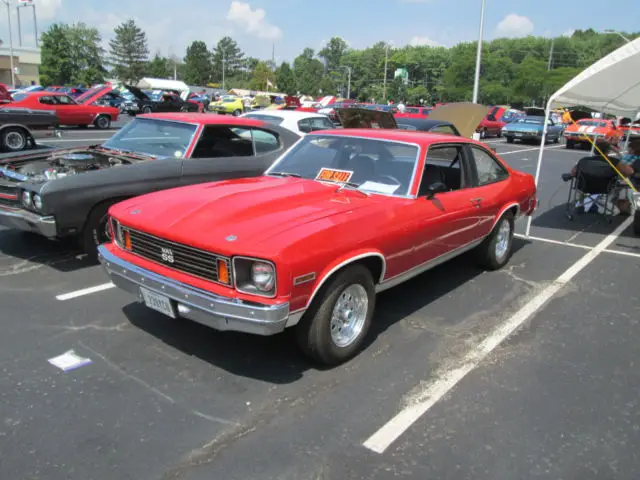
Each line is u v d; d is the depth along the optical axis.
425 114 27.36
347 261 3.43
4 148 14.55
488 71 101.56
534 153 21.67
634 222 7.73
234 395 3.30
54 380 3.38
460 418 3.16
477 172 5.24
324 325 3.43
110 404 3.16
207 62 147.00
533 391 3.48
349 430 3.01
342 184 4.36
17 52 62.12
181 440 2.87
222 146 6.57
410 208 4.08
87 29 93.88
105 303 4.59
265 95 52.25
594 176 8.58
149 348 3.84
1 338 3.89
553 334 4.37
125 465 2.66
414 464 2.76
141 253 3.68
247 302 3.10
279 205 3.71
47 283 4.99
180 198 3.90
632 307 5.02
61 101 22.36
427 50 131.25
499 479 2.67
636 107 8.70
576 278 5.80
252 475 2.63
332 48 165.25
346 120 11.04
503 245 5.93
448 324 4.47
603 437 3.04
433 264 4.63
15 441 2.80
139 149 6.50
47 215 5.06
